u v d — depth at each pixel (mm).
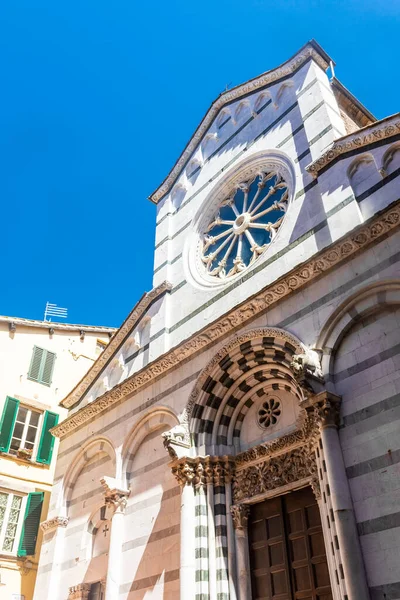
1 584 21250
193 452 14727
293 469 12984
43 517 23578
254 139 19688
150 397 17375
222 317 15453
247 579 12898
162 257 21000
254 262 16531
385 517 9906
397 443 10312
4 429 24109
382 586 9422
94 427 19625
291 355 13070
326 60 18906
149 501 15977
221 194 20422
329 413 11297
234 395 15188
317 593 11570
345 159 14555
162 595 13922
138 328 20203
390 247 12078
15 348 26812
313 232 14711
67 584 17531
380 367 11250
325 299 12938
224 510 13914
